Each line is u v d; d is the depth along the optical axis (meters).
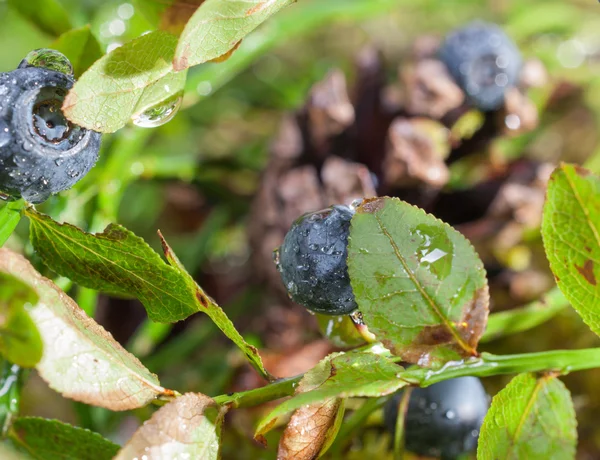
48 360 0.10
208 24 0.11
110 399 0.10
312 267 0.11
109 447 0.11
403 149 0.15
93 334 0.11
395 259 0.11
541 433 0.11
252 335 0.16
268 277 0.16
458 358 0.11
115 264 0.11
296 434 0.11
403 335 0.11
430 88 0.16
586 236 0.11
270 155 0.16
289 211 0.16
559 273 0.11
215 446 0.11
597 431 0.15
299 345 0.15
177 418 0.10
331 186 0.15
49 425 0.11
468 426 0.13
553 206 0.11
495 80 0.16
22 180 0.11
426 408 0.13
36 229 0.11
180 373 0.16
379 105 0.16
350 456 0.14
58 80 0.11
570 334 0.16
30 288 0.10
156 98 0.11
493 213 0.16
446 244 0.11
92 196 0.14
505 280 0.16
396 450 0.13
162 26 0.12
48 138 0.11
